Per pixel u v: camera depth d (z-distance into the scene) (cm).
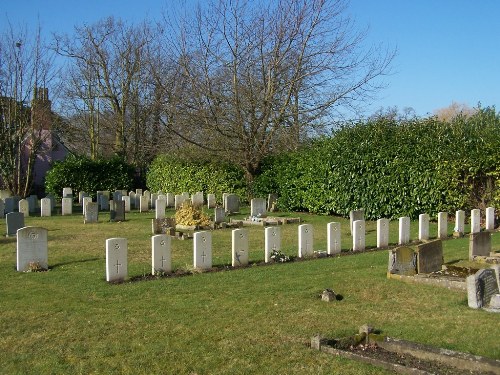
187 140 3062
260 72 2995
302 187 2708
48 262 1334
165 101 3462
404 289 1031
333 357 689
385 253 1459
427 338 756
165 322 834
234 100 2966
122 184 3741
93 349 725
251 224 2252
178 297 978
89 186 3628
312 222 2330
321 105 2955
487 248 1366
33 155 3569
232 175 3306
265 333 784
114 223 2316
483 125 2333
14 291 1027
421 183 2122
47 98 3659
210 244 1229
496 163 1992
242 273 1183
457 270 1186
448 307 914
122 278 1113
